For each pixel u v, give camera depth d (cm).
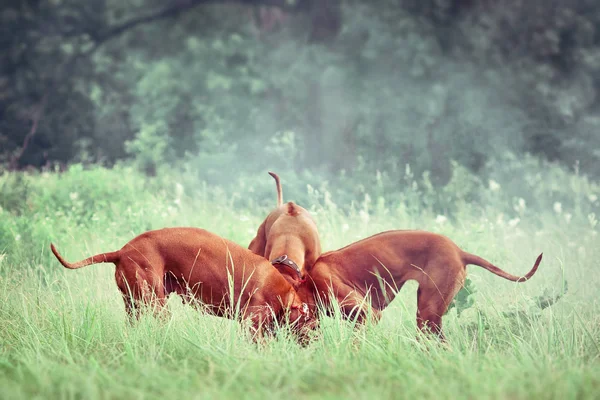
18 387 565
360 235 1209
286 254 904
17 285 901
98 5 2919
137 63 2838
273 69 2623
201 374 636
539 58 2575
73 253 1066
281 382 616
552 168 2064
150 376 605
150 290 775
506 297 882
